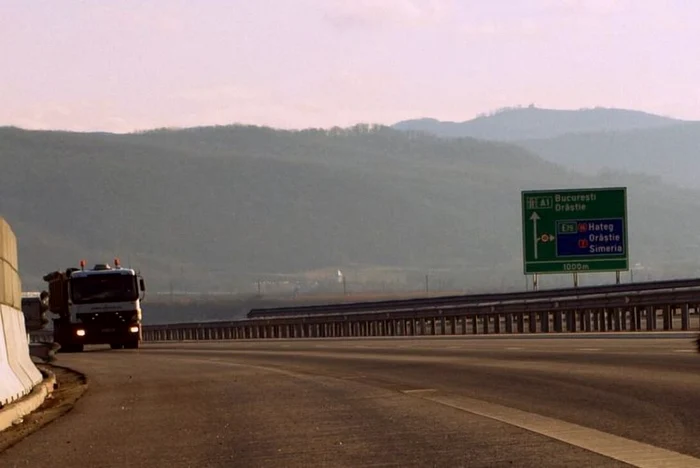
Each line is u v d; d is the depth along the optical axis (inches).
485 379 1470.2
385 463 795.4
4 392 1273.4
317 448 882.8
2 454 938.7
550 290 3966.5
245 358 2426.2
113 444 964.6
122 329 3489.2
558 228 3432.6
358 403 1216.2
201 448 914.1
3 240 1466.5
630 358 1708.9
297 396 1334.9
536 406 1112.2
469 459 795.4
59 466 856.9
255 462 828.6
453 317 3801.7
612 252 3417.8
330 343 3284.9
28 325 2258.9
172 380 1727.4
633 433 891.4
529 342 2539.4
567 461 769.6
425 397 1258.6
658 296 2977.4
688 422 940.6
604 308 3191.4
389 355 2234.3
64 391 1642.5
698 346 1806.1
